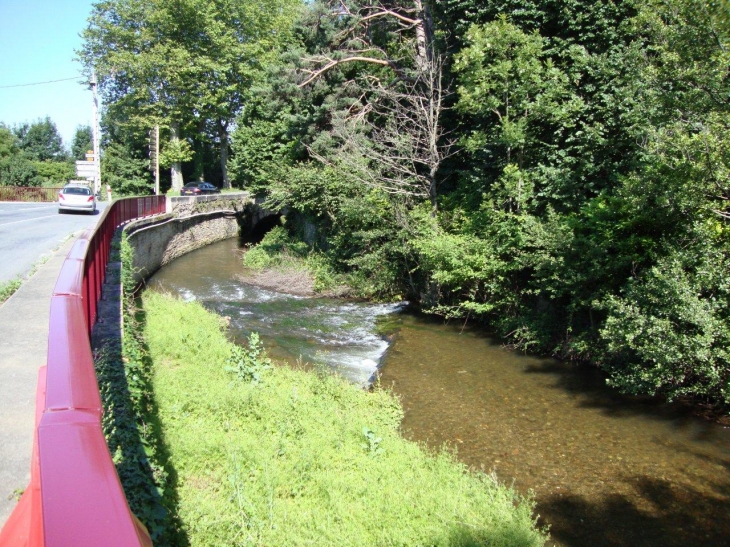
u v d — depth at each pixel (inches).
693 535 221.3
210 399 295.0
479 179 577.9
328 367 422.9
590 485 257.8
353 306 651.5
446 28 657.6
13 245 601.9
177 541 176.2
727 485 257.1
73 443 54.6
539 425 322.0
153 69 1593.3
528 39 486.3
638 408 344.8
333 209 778.2
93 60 1628.9
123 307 365.4
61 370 74.8
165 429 250.4
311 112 893.8
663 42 343.3
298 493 223.1
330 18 840.3
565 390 376.8
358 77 848.3
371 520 203.6
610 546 214.5
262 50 1785.2
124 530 43.1
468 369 421.1
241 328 529.0
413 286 653.9
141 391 234.1
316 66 856.9
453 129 634.8
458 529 196.7
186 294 706.2
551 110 473.7
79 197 1039.0
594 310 433.1
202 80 1707.7
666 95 329.4
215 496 212.4
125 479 165.2
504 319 509.4
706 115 320.5
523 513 216.4
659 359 318.0
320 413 305.3
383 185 623.8
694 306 300.5
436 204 616.7
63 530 42.1
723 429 315.3
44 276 425.1
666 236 376.2
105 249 472.4
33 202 1422.2
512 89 497.7
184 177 2284.7
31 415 186.5
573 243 422.9
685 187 321.1
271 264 908.0
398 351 467.8
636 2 416.5
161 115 1680.6
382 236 671.8
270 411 293.9
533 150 525.0
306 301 676.1
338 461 252.2
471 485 239.5
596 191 479.2
